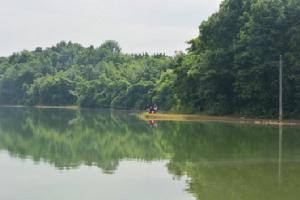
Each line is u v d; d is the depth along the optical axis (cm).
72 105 14100
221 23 5950
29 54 17512
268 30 5503
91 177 2016
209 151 2836
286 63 5428
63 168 2245
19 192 1733
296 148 2947
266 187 1819
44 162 2425
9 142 3312
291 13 5478
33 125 5038
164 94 8606
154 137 3650
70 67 16362
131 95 10794
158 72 10950
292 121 5303
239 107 6028
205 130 4231
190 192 1736
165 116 6538
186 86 6575
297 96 5409
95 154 2725
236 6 5928
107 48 17350
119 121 5794
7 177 2009
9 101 15925
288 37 5484
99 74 14362
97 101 12381
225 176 2041
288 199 1634
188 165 2333
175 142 3300
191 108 6756
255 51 5494
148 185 1858
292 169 2208
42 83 14500
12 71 16062
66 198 1655
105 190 1770
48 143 3262
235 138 3525
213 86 6019
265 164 2353
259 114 5716
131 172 2142
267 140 3384
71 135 3856
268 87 5600
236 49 5662
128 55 15925
